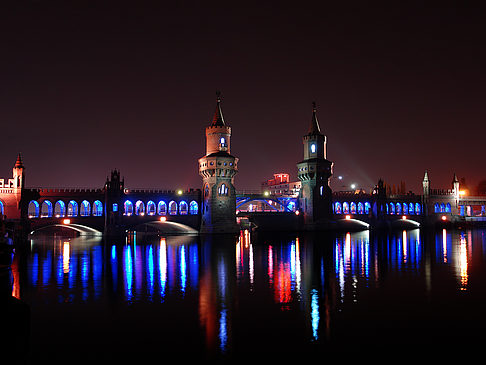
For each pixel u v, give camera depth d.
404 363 24.48
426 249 77.12
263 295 39.66
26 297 38.72
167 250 76.19
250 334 29.06
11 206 89.94
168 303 36.81
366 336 28.64
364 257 65.81
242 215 122.50
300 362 24.62
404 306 35.69
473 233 122.44
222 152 119.12
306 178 129.88
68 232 133.25
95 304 36.28
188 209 119.06
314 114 133.62
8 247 50.97
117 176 105.88
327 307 35.44
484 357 25.22
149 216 111.31
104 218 105.44
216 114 121.88
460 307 35.25
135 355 25.59
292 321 31.78
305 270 53.38
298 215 130.38
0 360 24.36
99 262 60.34
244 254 70.06
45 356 25.41
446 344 27.16
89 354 25.69
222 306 35.81
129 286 43.50
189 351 26.17
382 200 146.50
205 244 87.94
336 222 135.50
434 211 158.75
